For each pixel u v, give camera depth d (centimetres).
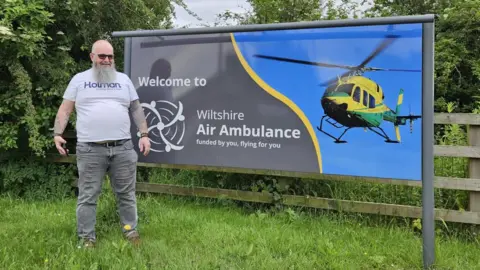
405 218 429
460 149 398
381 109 380
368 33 381
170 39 446
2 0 482
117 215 431
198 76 441
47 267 328
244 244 379
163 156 456
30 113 503
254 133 426
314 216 454
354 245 377
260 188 491
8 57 502
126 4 602
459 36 602
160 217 450
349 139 394
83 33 568
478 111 484
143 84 458
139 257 347
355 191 465
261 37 419
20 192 545
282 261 345
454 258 356
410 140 371
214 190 496
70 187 550
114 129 372
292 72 411
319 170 406
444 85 599
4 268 324
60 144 375
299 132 411
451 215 405
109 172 391
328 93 399
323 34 398
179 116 449
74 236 389
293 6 621
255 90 424
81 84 369
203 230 414
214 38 433
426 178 340
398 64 372
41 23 501
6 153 550
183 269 331
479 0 575
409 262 351
